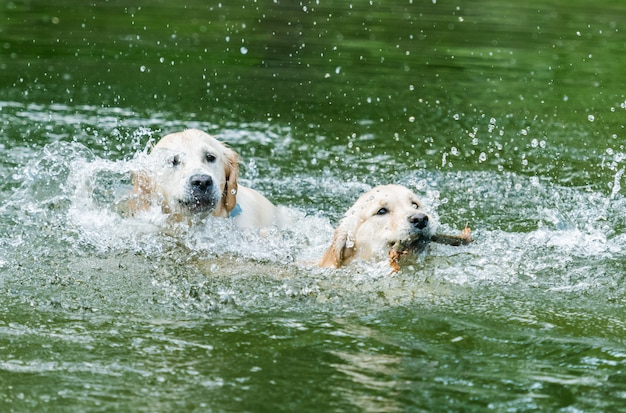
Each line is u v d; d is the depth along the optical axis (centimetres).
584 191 1266
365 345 719
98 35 2350
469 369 673
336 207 1229
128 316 784
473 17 2756
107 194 1182
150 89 1816
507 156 1441
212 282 899
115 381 639
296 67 2077
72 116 1573
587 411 607
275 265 988
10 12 2591
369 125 1611
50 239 1023
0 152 1341
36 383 634
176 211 1058
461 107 1747
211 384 636
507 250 1016
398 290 880
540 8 2948
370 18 2709
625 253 1009
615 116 1692
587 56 2238
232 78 1948
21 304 809
